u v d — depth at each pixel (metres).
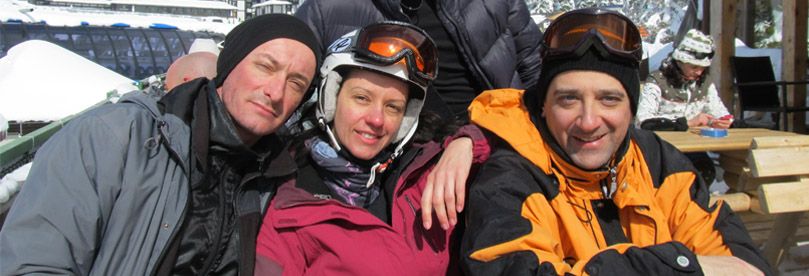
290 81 1.40
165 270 1.29
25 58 5.32
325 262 1.43
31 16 13.13
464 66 1.94
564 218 1.41
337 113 1.49
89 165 1.25
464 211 1.55
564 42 1.38
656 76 3.31
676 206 1.47
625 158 1.45
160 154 1.31
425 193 1.40
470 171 1.55
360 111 1.46
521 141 1.46
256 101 1.38
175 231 1.30
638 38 1.37
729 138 2.42
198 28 14.59
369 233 1.44
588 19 1.36
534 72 2.07
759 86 5.27
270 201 1.49
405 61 1.44
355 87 1.46
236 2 37.28
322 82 1.48
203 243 1.34
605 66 1.36
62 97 4.96
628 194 1.42
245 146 1.37
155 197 1.29
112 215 1.27
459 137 1.54
